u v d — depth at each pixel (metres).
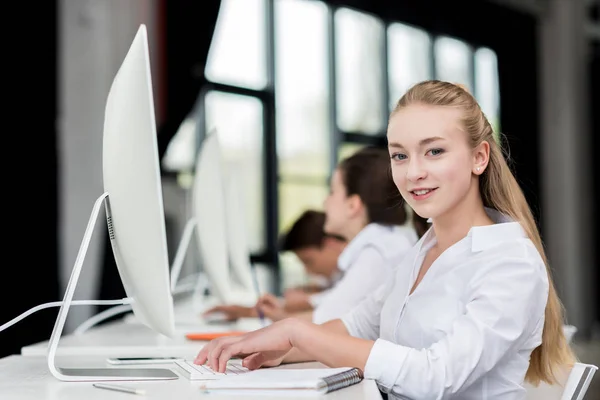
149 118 1.25
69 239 4.20
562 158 8.65
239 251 2.83
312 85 6.84
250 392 1.14
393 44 7.50
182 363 1.44
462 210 1.44
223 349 1.34
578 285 8.57
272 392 1.14
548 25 8.70
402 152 1.41
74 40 4.33
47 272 4.03
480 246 1.40
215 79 6.09
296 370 1.28
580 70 8.80
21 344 3.85
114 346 1.77
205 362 1.38
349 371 1.24
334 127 6.97
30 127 4.00
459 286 1.40
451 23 7.91
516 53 8.50
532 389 1.47
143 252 1.31
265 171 6.47
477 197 1.46
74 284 1.36
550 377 1.45
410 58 7.64
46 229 4.05
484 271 1.35
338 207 2.41
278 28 6.59
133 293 1.41
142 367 1.45
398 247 2.29
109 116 1.34
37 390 1.21
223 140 6.11
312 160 6.83
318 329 1.33
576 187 8.66
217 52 6.12
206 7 4.95
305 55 6.80
